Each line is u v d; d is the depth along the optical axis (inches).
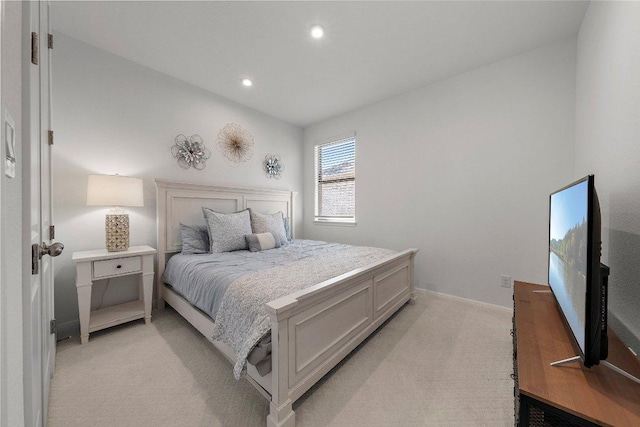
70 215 84.3
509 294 95.6
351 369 63.8
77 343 75.8
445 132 109.9
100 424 47.5
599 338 31.7
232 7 71.6
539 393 28.8
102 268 78.8
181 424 47.9
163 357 68.9
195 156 115.5
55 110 81.5
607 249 52.7
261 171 145.0
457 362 66.5
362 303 72.4
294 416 47.2
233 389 57.0
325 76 107.7
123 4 70.6
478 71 101.2
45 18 46.3
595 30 64.1
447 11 72.4
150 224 103.3
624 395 28.4
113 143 93.4
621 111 48.2
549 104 86.9
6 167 20.4
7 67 20.9
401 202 124.1
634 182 42.7
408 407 52.1
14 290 22.5
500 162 96.7
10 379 20.6
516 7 70.7
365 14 73.7
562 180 84.8
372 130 134.9
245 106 136.7
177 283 88.0
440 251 112.0
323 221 157.8
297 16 74.7
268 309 45.3
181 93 111.6
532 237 90.8
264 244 108.7
